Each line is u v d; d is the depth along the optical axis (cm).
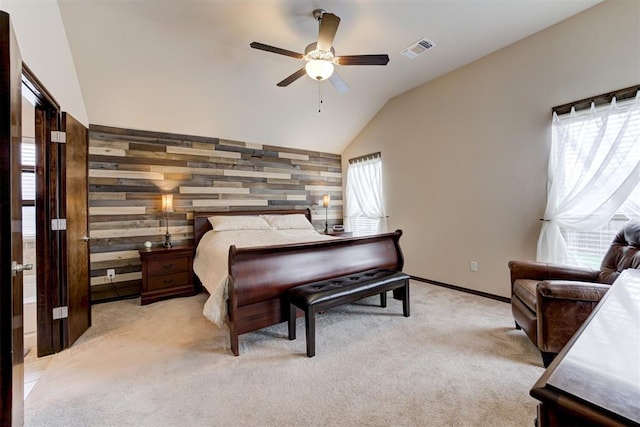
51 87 230
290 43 302
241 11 254
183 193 415
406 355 217
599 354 59
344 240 291
